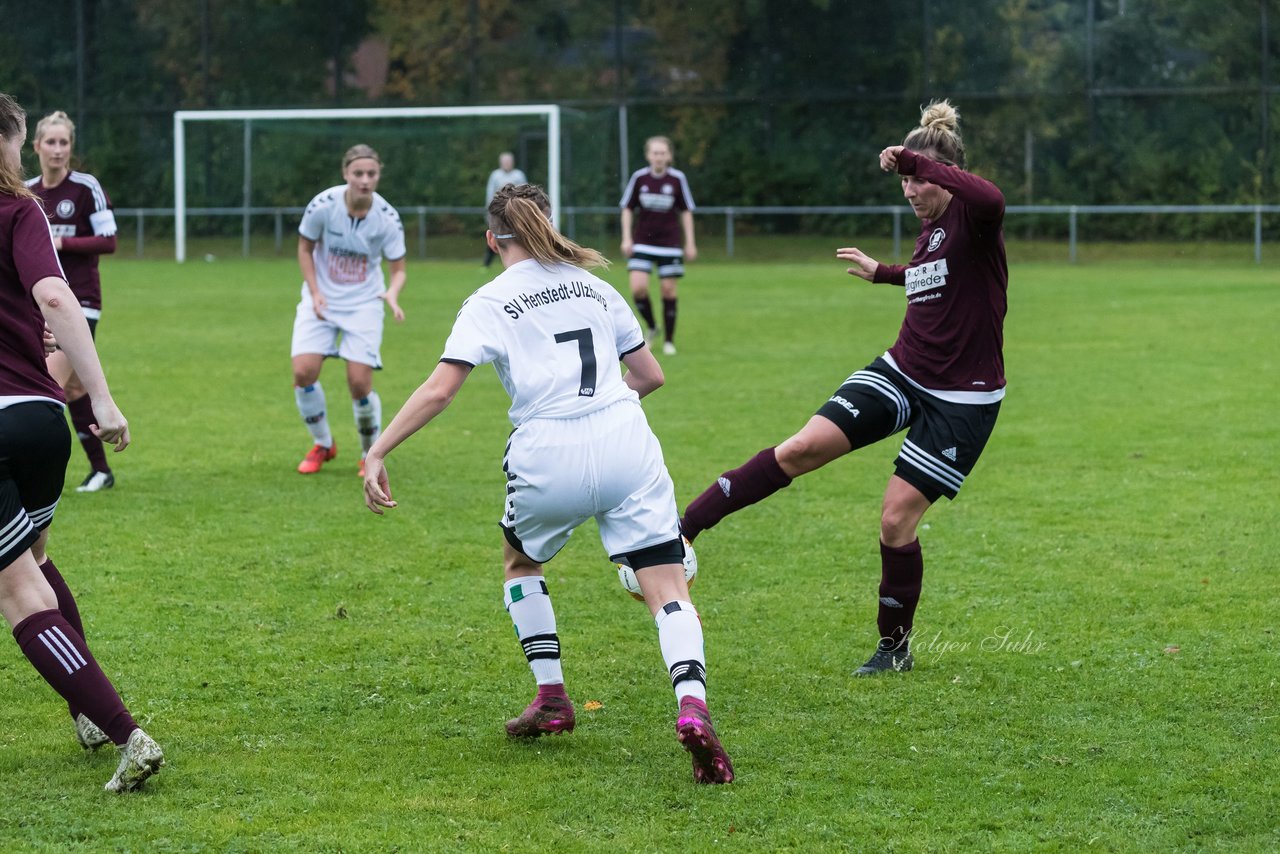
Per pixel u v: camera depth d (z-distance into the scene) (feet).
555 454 28.68
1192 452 64.03
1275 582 43.16
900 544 35.01
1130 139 211.00
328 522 52.19
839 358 97.91
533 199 29.89
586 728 31.71
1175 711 32.35
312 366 60.29
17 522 27.25
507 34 232.32
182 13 236.63
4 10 239.71
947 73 217.77
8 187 27.48
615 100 230.68
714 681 34.88
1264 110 205.05
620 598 42.60
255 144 232.94
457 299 146.10
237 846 25.14
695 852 25.04
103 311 131.95
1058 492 56.34
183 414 76.95
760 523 52.21
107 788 27.48
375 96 237.25
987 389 34.83
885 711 32.60
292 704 33.12
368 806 27.12
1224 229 205.98
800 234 225.76
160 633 38.42
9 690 33.86
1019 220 214.69
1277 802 27.12
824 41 222.07
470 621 39.96
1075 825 26.11
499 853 24.97
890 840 25.52
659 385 31.42
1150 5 208.54
